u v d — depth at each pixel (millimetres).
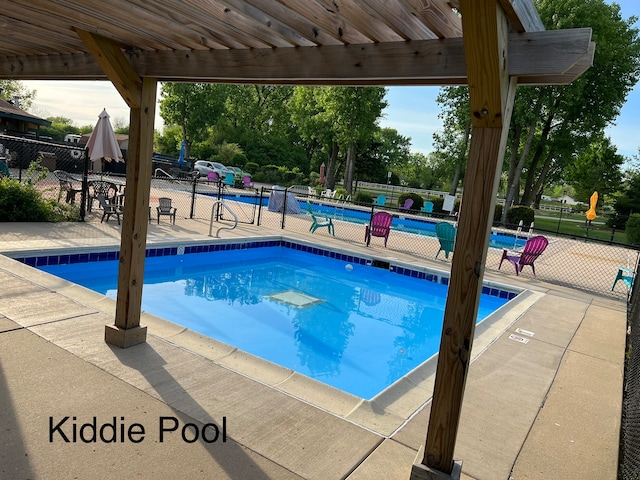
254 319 6125
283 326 6000
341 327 6203
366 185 40312
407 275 8953
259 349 5211
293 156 41125
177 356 3516
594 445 2945
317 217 14906
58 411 2562
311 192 24844
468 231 2059
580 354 4773
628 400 3564
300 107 32281
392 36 2281
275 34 2510
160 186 18266
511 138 26422
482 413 3256
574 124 24609
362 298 7676
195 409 2773
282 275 8680
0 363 3014
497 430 3029
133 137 3344
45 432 2359
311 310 6773
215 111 34438
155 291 6898
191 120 33594
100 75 3455
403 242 11773
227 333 5559
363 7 1809
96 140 9258
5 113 20750
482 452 2730
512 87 1992
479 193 2020
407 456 2574
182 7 2238
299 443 2562
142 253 3547
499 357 4473
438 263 9406
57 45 3436
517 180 23453
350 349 5492
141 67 3270
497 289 8133
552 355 4660
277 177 34219
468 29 1697
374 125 28250
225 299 6852
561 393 3740
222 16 2305
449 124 26406
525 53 1877
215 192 18422
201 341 3920
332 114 26297
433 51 2170
